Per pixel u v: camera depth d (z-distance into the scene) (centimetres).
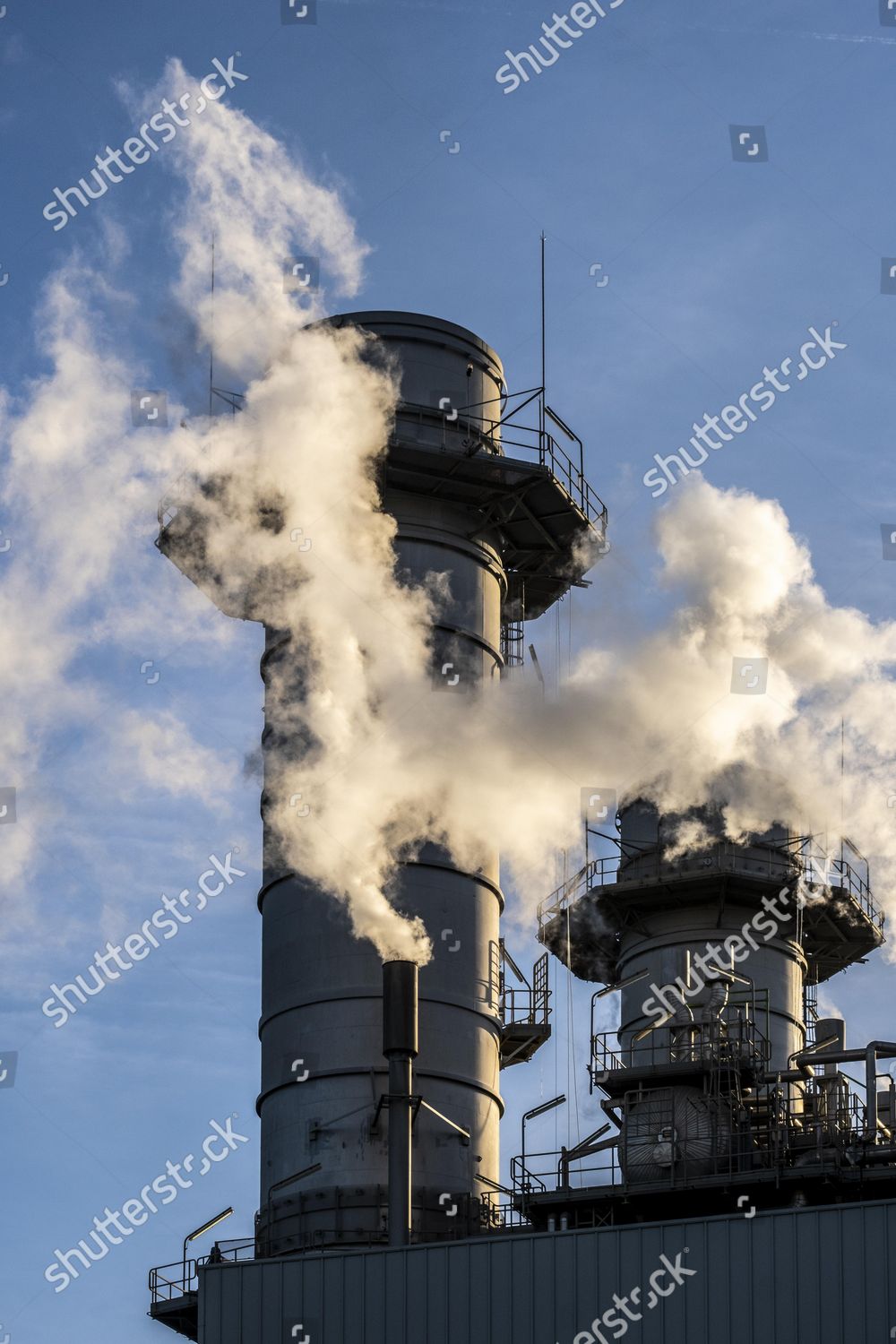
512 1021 18950
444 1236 17300
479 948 18362
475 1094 17938
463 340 19475
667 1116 18112
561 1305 15112
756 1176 17425
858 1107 17962
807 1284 14725
